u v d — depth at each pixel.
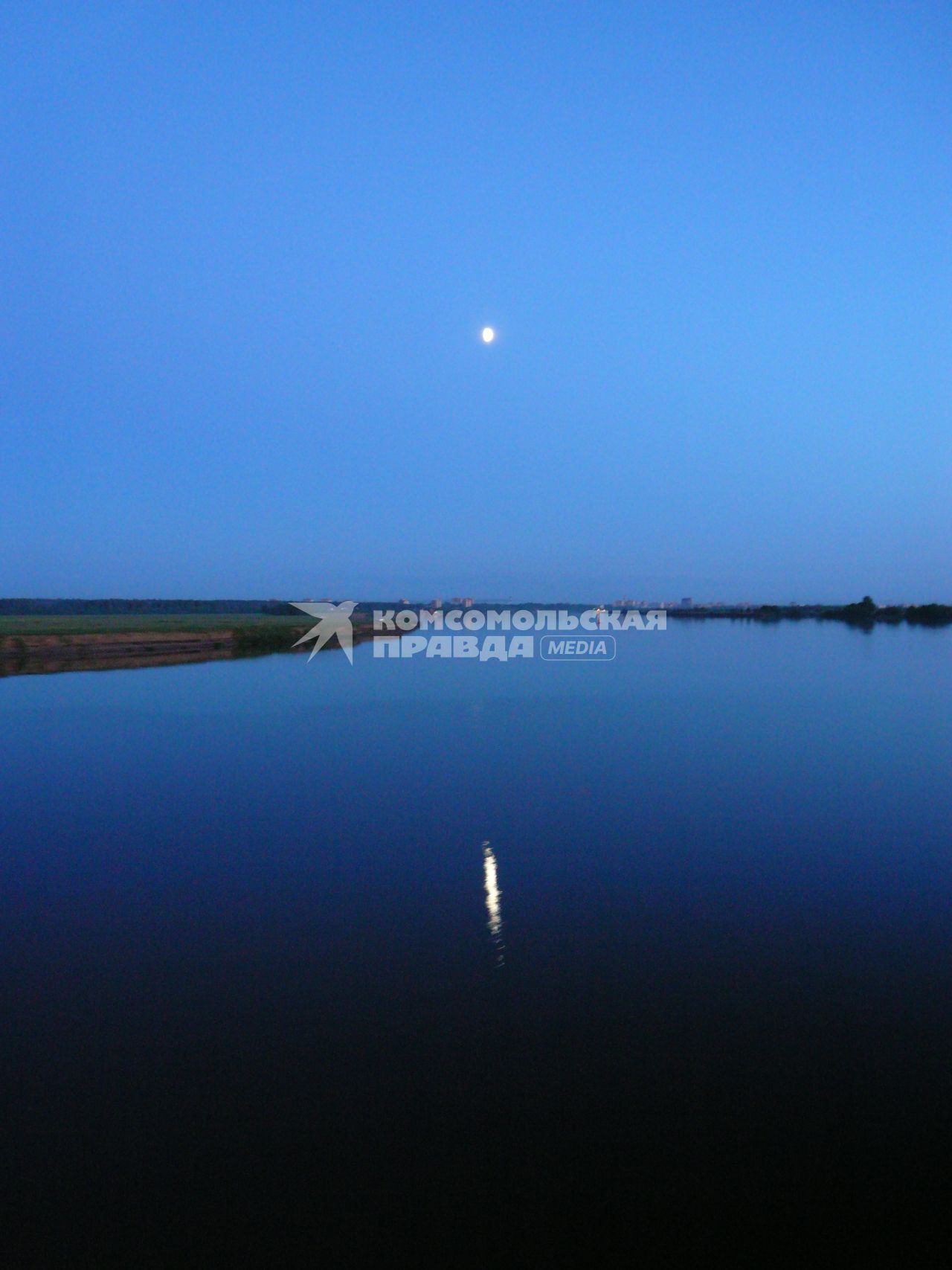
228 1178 4.18
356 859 9.46
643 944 7.09
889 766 14.32
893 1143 4.39
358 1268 3.59
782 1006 5.95
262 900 8.18
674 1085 4.94
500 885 8.56
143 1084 5.02
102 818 11.26
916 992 6.15
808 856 9.48
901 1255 3.62
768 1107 4.72
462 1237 3.75
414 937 7.26
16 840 10.30
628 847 9.88
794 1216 3.87
